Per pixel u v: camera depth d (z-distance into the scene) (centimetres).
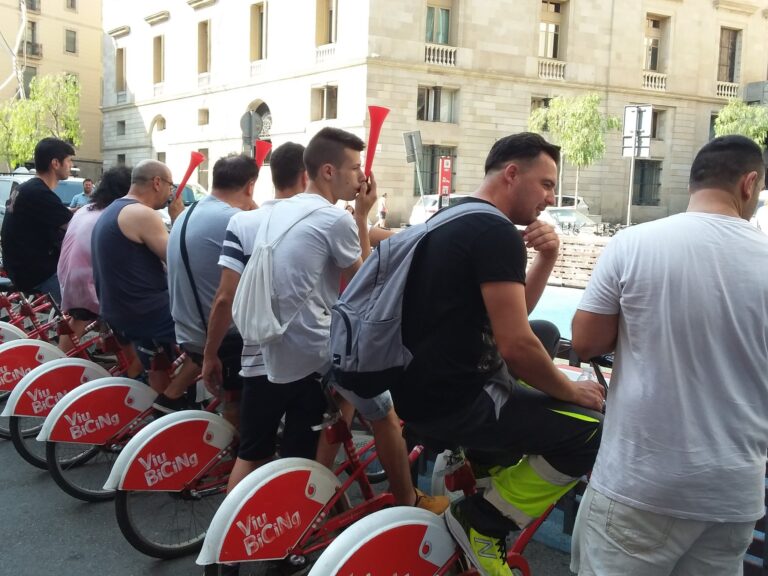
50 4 5484
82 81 5759
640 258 220
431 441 269
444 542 271
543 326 334
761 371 216
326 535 319
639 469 217
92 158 5856
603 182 3722
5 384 514
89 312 524
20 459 520
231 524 290
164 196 462
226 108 3778
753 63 4084
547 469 265
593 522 229
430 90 3269
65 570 369
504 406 249
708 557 222
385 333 242
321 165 325
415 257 241
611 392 230
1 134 4197
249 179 404
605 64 3644
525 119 3450
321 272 315
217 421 382
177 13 4066
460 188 3309
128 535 364
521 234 243
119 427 441
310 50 3303
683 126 3884
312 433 341
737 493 213
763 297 214
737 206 224
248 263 317
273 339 309
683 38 3838
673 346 214
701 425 213
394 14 3086
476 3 3278
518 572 292
